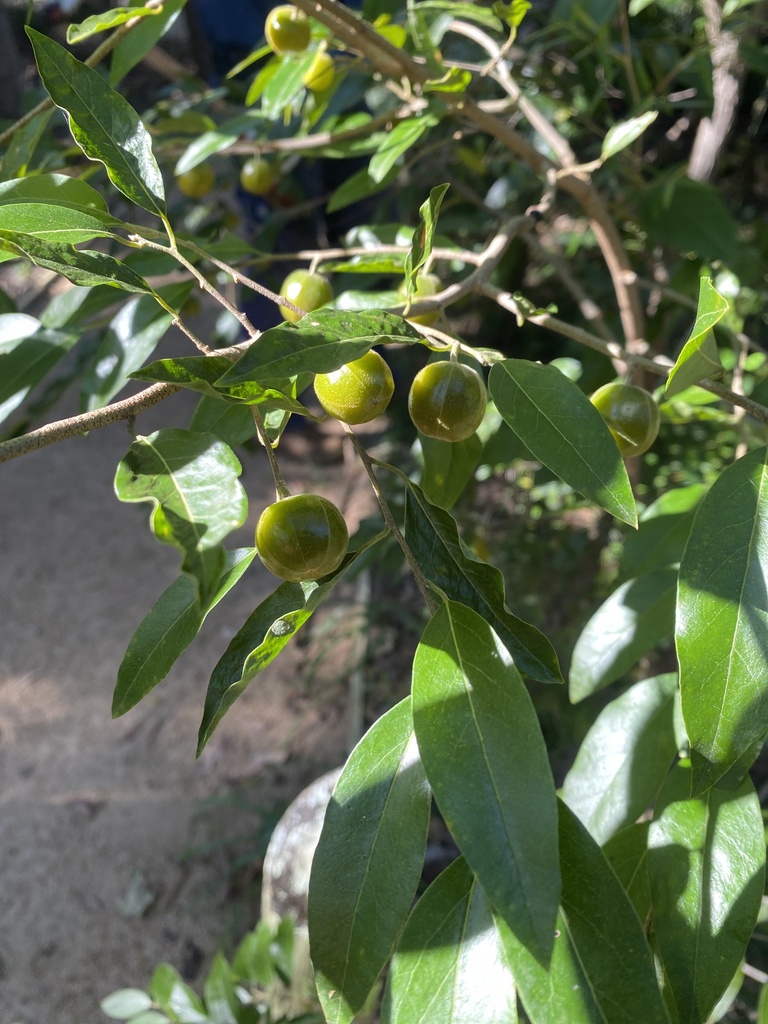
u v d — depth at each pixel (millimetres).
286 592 180
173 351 1071
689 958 170
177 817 718
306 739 765
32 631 904
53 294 1223
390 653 809
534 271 614
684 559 174
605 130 497
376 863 157
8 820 723
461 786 141
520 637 179
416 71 292
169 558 998
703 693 165
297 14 301
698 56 384
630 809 220
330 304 271
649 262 496
